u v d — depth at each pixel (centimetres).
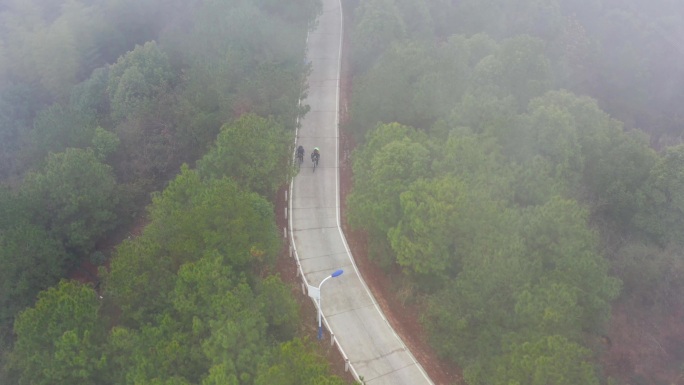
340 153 4828
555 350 2470
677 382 3231
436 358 3117
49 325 2661
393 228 3306
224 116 4628
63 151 4991
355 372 3016
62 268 4081
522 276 2894
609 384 2895
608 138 4166
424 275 3397
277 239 3484
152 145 4947
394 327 3306
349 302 3469
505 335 2741
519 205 3538
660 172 3897
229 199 3192
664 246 3878
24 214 4047
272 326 2966
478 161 3438
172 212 3362
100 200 4306
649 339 3447
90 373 2558
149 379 2448
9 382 2864
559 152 3703
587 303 2920
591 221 3953
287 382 2344
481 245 2998
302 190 4419
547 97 4234
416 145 3616
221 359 2475
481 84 4444
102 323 2867
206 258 2905
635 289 3694
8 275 3653
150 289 2919
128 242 3253
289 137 4216
